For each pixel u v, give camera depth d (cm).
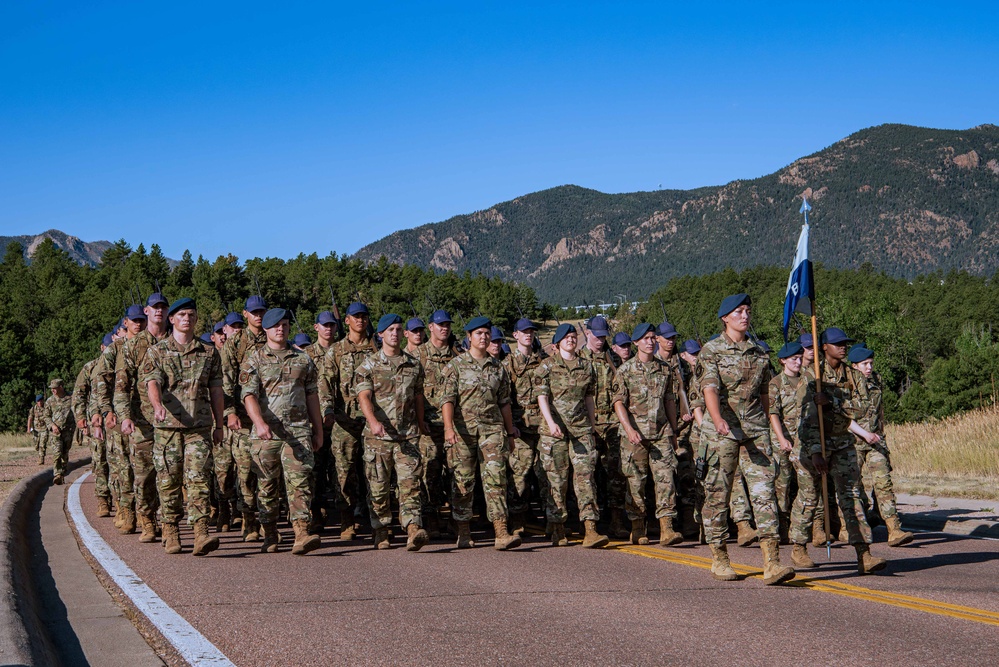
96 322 10375
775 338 7075
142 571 809
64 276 16550
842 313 7594
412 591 723
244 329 1123
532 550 968
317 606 662
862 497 854
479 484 1152
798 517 862
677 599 697
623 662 519
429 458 1105
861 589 743
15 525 1037
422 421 981
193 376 904
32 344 7800
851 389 864
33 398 4788
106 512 1252
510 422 1003
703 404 1065
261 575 791
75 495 1530
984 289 16450
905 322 7656
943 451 1838
